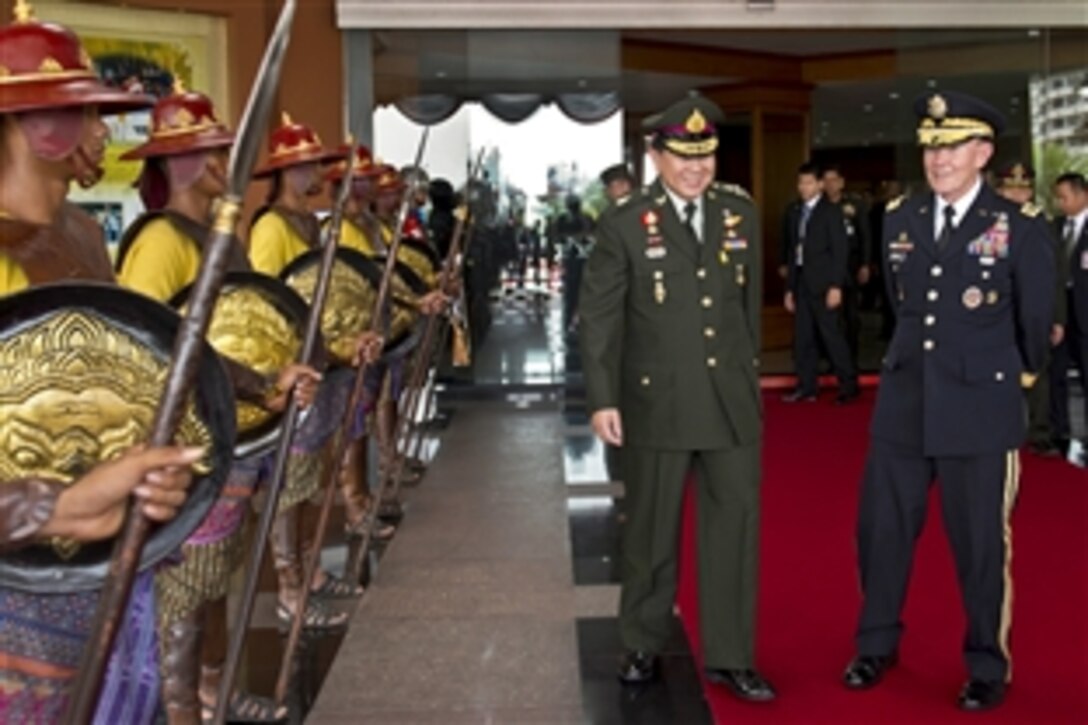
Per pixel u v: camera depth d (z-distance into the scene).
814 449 7.81
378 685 3.82
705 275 3.69
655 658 3.90
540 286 10.09
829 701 3.64
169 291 3.09
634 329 3.74
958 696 3.62
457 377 10.13
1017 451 3.63
